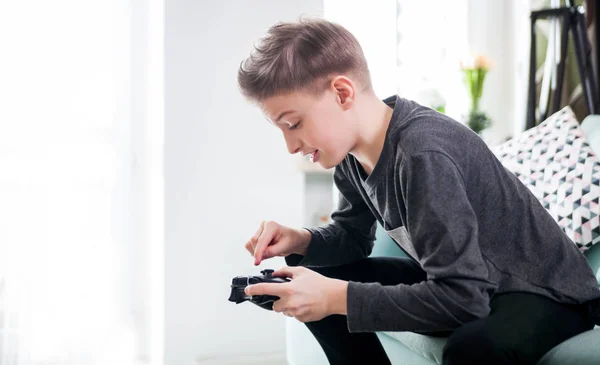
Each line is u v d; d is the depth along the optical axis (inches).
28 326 76.9
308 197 87.5
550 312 34.4
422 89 92.4
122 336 85.2
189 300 82.0
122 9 87.3
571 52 97.9
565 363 29.8
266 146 85.0
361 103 39.0
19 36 80.1
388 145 37.3
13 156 78.7
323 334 41.8
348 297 33.6
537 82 99.7
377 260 46.8
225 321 83.1
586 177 55.0
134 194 88.7
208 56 83.4
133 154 88.6
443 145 34.9
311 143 38.4
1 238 77.2
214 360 82.1
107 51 86.0
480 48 101.4
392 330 33.2
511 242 37.0
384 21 97.8
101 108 85.0
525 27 100.7
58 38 82.4
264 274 38.9
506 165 61.4
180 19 82.7
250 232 84.2
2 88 78.8
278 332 84.8
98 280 83.0
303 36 37.8
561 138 59.5
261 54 38.0
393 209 38.5
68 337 78.9
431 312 32.0
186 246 82.0
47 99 81.3
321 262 46.1
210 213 83.0
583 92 91.0
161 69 84.6
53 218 80.4
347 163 43.4
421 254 34.1
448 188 33.3
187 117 82.6
